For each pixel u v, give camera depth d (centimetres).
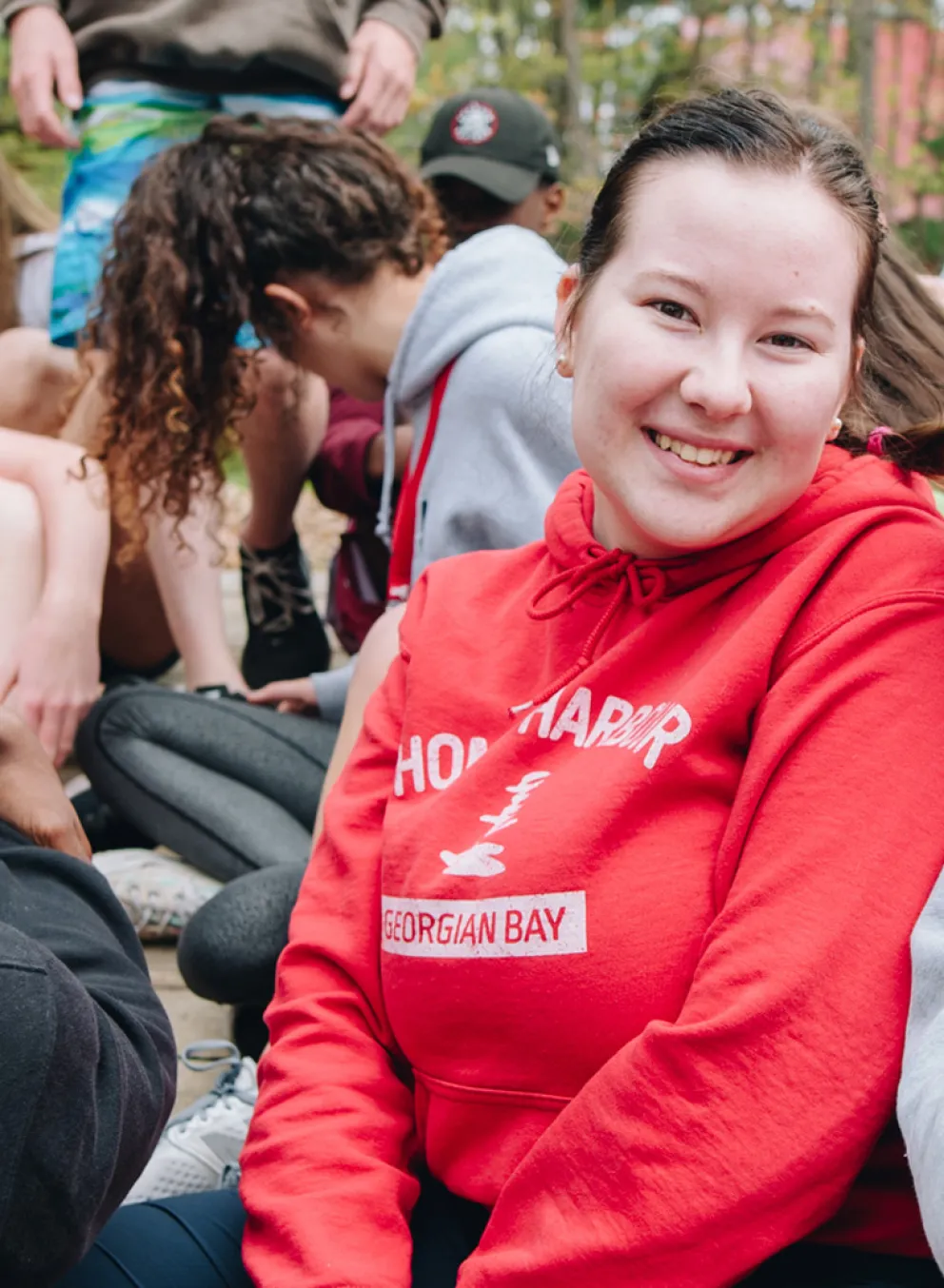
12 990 94
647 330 115
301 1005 129
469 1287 106
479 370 200
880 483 120
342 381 234
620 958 110
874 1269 107
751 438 114
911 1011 98
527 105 367
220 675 292
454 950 116
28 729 135
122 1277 117
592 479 128
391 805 131
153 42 302
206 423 237
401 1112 126
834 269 114
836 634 111
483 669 132
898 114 935
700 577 122
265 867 221
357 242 220
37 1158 94
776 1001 100
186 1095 191
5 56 757
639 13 1020
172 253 225
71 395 272
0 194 360
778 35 966
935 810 105
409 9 326
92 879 122
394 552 219
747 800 110
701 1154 100
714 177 115
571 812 114
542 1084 114
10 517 246
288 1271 112
